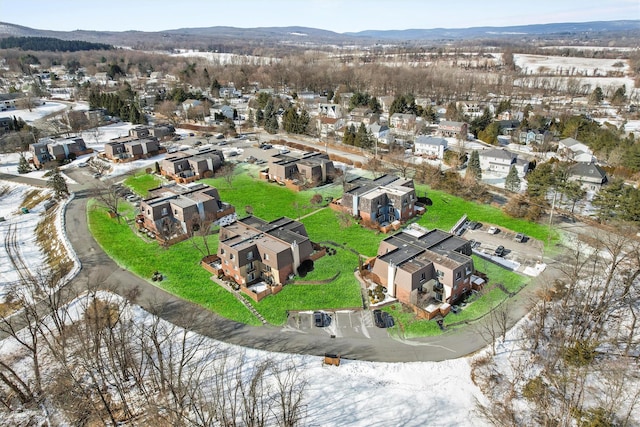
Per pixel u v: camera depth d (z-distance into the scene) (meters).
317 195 83.31
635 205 66.75
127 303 52.12
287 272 57.62
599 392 39.78
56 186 83.94
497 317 50.09
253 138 127.69
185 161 96.31
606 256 61.81
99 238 69.69
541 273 58.69
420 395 40.22
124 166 103.69
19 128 126.94
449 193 85.56
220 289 56.28
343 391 40.50
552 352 44.47
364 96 165.62
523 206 76.19
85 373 43.06
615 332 47.44
